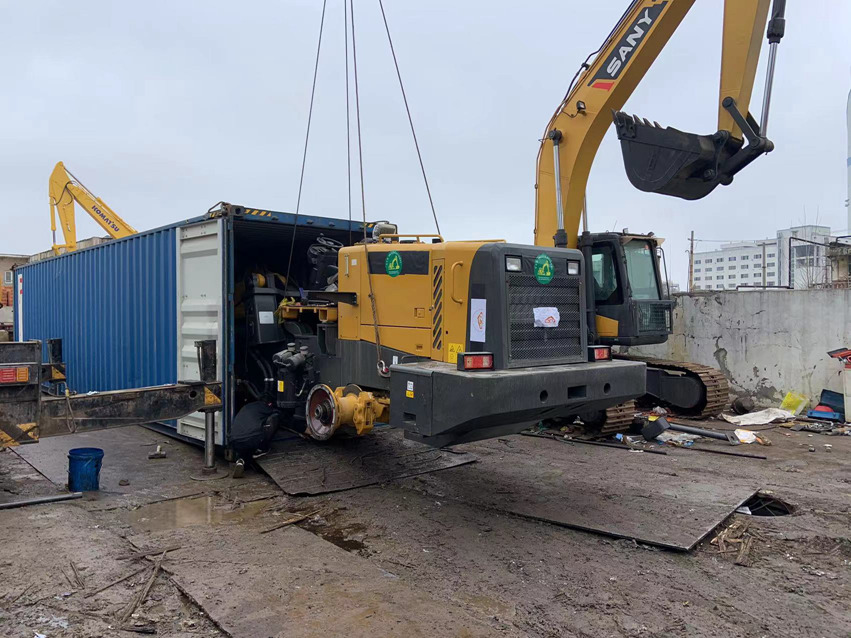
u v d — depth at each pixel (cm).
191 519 535
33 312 1270
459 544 482
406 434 521
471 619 356
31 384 550
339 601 374
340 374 642
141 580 405
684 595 396
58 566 422
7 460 733
